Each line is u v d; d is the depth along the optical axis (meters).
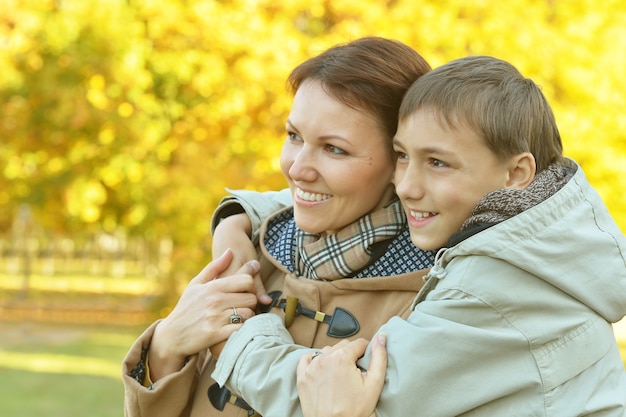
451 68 1.68
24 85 9.71
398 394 1.60
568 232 1.61
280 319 1.83
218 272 1.94
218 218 2.14
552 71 7.98
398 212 1.83
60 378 9.21
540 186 1.64
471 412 1.61
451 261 1.66
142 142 9.48
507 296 1.59
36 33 9.44
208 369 1.96
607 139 8.12
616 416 1.65
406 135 1.67
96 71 9.41
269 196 2.16
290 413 1.66
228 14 8.31
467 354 1.59
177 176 8.69
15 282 17.20
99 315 14.70
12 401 8.04
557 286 1.61
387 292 1.82
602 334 1.67
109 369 9.84
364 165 1.77
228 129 8.78
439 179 1.65
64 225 12.98
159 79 9.46
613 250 1.67
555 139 1.75
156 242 13.86
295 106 1.80
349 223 1.83
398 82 1.78
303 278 1.89
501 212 1.61
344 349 1.66
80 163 10.62
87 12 9.36
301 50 7.93
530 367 1.60
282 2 8.10
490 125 1.62
